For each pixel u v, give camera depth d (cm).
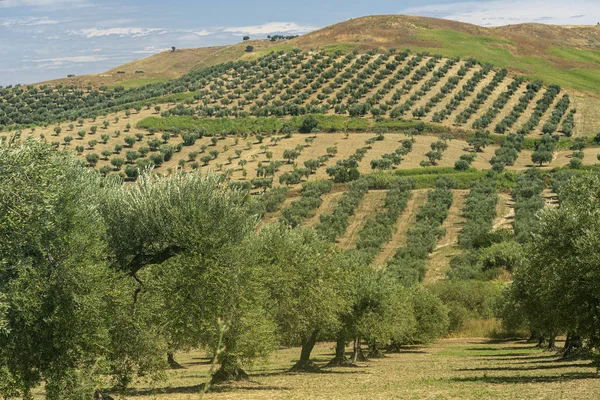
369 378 3656
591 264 2555
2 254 1795
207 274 2444
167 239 2470
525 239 9750
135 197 2481
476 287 8656
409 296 6262
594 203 2791
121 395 2464
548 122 19112
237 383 3369
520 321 5744
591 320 2689
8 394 1900
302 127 18288
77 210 2027
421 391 2675
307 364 4575
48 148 1873
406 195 12406
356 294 4528
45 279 1895
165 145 16712
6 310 1727
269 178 13462
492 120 18962
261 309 2773
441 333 7850
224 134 18100
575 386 2569
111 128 18738
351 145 16538
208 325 2462
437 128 17975
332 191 13062
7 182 1742
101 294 2066
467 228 10844
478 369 4009
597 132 17962
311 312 3578
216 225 2528
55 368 1911
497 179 13375
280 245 3500
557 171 13512
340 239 10800
